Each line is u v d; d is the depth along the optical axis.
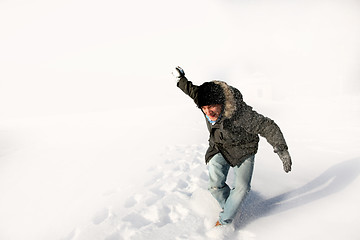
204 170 3.73
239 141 2.02
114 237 2.30
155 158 4.63
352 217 2.25
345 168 3.47
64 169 4.81
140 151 5.44
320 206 2.49
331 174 3.33
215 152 2.26
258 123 1.89
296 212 2.43
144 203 2.86
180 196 2.93
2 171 5.14
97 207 2.90
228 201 2.17
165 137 6.79
